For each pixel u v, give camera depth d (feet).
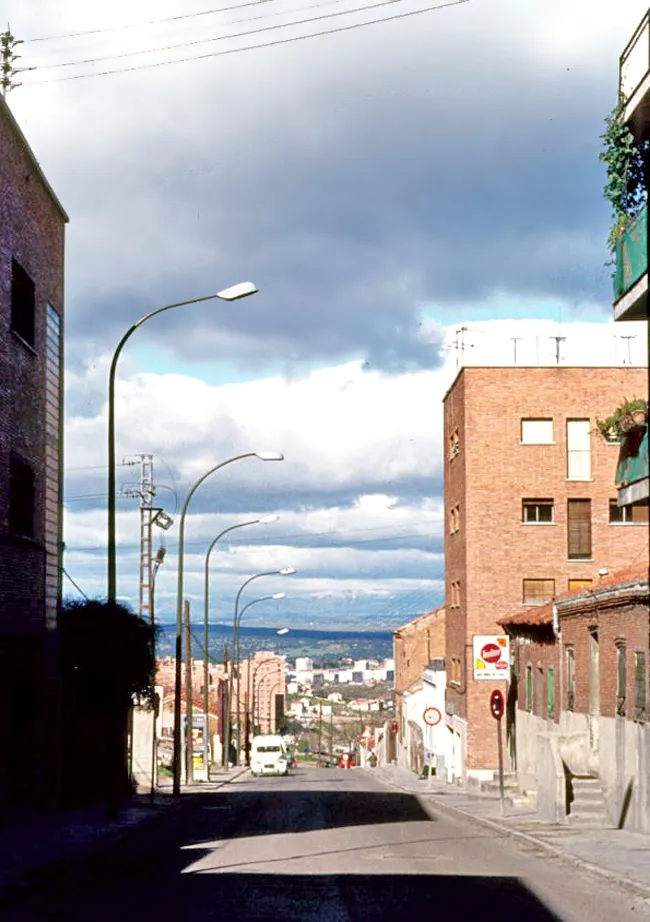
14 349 86.99
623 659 88.38
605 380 170.91
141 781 140.77
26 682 93.35
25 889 50.06
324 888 49.93
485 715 167.43
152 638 105.40
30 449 92.27
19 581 88.28
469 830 86.38
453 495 184.14
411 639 271.49
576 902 47.85
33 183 93.25
